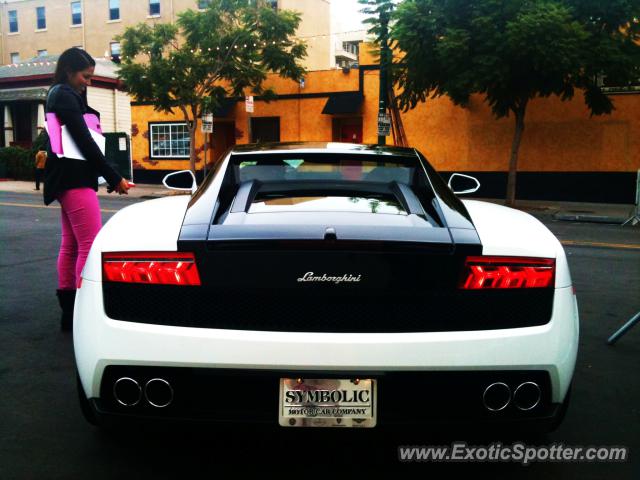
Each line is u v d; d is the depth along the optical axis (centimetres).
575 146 1812
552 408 221
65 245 426
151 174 2473
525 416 218
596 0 1411
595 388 344
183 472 242
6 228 989
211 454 256
